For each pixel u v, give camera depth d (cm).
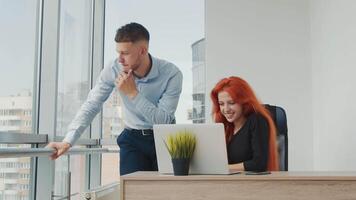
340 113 296
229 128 221
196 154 181
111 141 390
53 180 266
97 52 406
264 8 396
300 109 387
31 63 259
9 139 208
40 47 270
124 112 246
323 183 161
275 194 164
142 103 229
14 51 234
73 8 349
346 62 282
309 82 388
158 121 232
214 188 168
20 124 241
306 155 383
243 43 396
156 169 241
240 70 394
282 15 395
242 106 217
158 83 241
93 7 409
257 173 178
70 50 339
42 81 269
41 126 267
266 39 395
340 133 297
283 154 254
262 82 392
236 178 167
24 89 248
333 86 314
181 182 170
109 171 391
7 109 223
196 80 407
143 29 233
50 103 268
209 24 399
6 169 218
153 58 240
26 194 246
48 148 212
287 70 391
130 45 227
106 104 393
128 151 241
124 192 173
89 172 386
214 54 397
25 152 177
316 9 367
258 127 210
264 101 390
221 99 219
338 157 302
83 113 245
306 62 390
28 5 253
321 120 353
